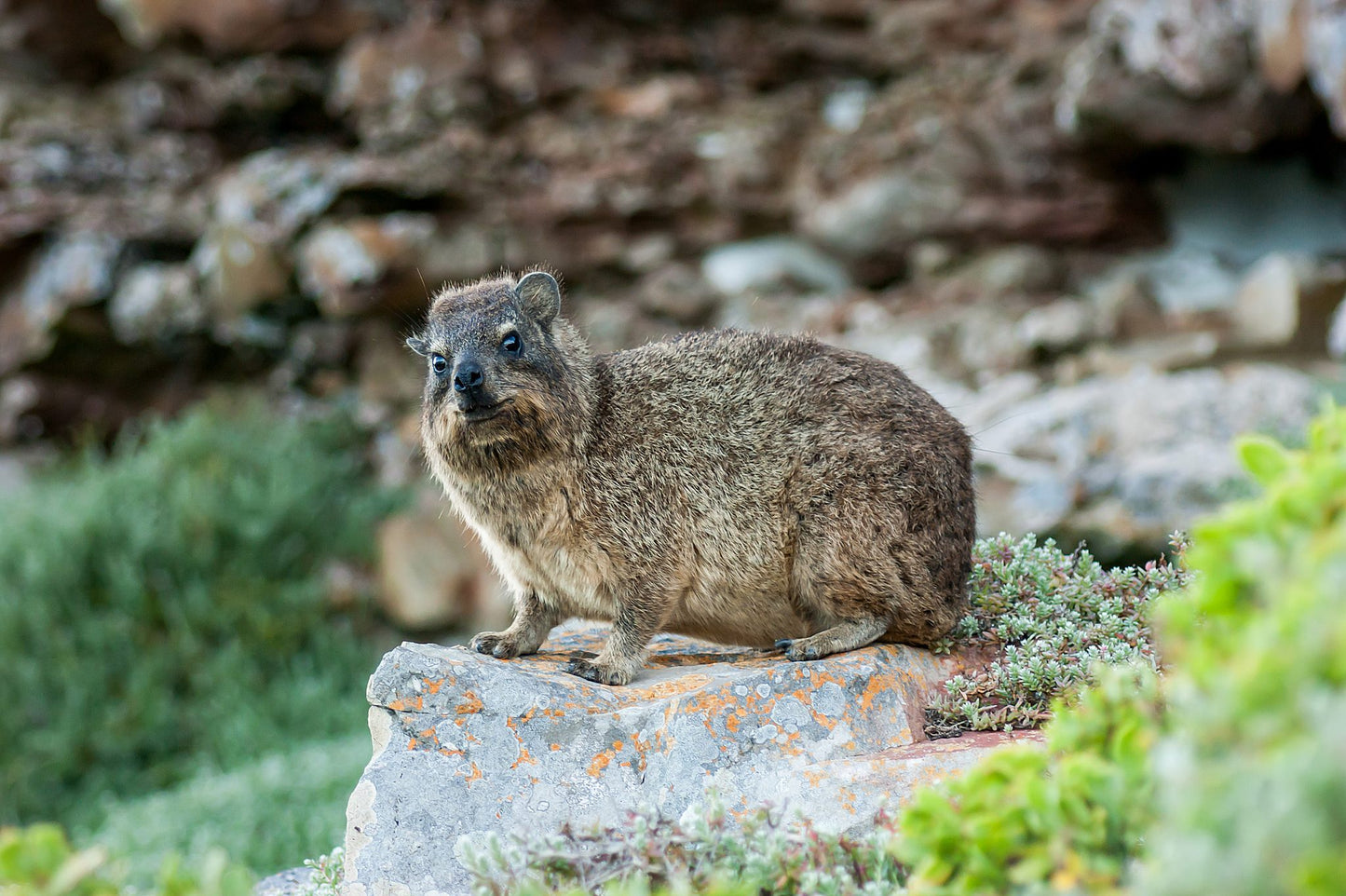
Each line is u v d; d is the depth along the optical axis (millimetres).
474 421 6500
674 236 18375
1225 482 12023
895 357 15953
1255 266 16703
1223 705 2523
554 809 5492
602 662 6488
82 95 19859
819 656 6410
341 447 17297
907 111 18234
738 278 18125
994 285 17047
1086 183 17266
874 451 6453
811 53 19469
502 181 18031
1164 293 16656
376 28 19031
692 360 6910
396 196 17406
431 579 15289
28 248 18125
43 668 14164
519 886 4523
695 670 6672
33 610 14273
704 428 6676
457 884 5309
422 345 7207
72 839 12570
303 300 17547
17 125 18828
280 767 11781
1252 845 2281
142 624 14547
